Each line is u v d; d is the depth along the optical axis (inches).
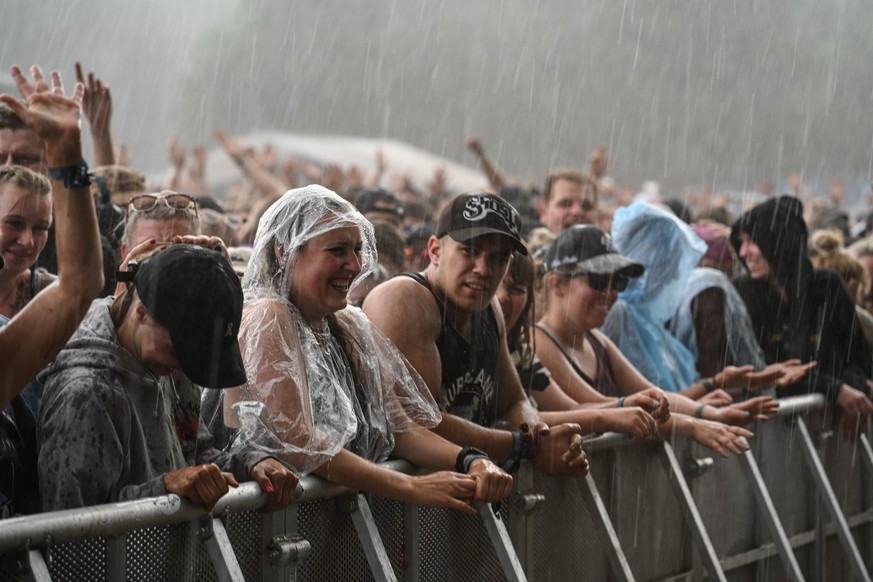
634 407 179.0
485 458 142.1
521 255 181.2
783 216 248.5
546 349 193.6
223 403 135.9
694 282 234.2
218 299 113.4
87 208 107.8
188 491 112.6
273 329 132.3
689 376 229.9
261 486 122.4
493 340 163.9
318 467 129.4
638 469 185.8
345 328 145.6
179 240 126.7
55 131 105.8
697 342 233.6
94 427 111.7
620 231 235.8
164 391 124.9
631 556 183.2
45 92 107.8
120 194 202.5
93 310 118.2
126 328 116.7
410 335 151.6
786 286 247.6
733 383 216.4
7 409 121.0
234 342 115.6
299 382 131.6
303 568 129.2
